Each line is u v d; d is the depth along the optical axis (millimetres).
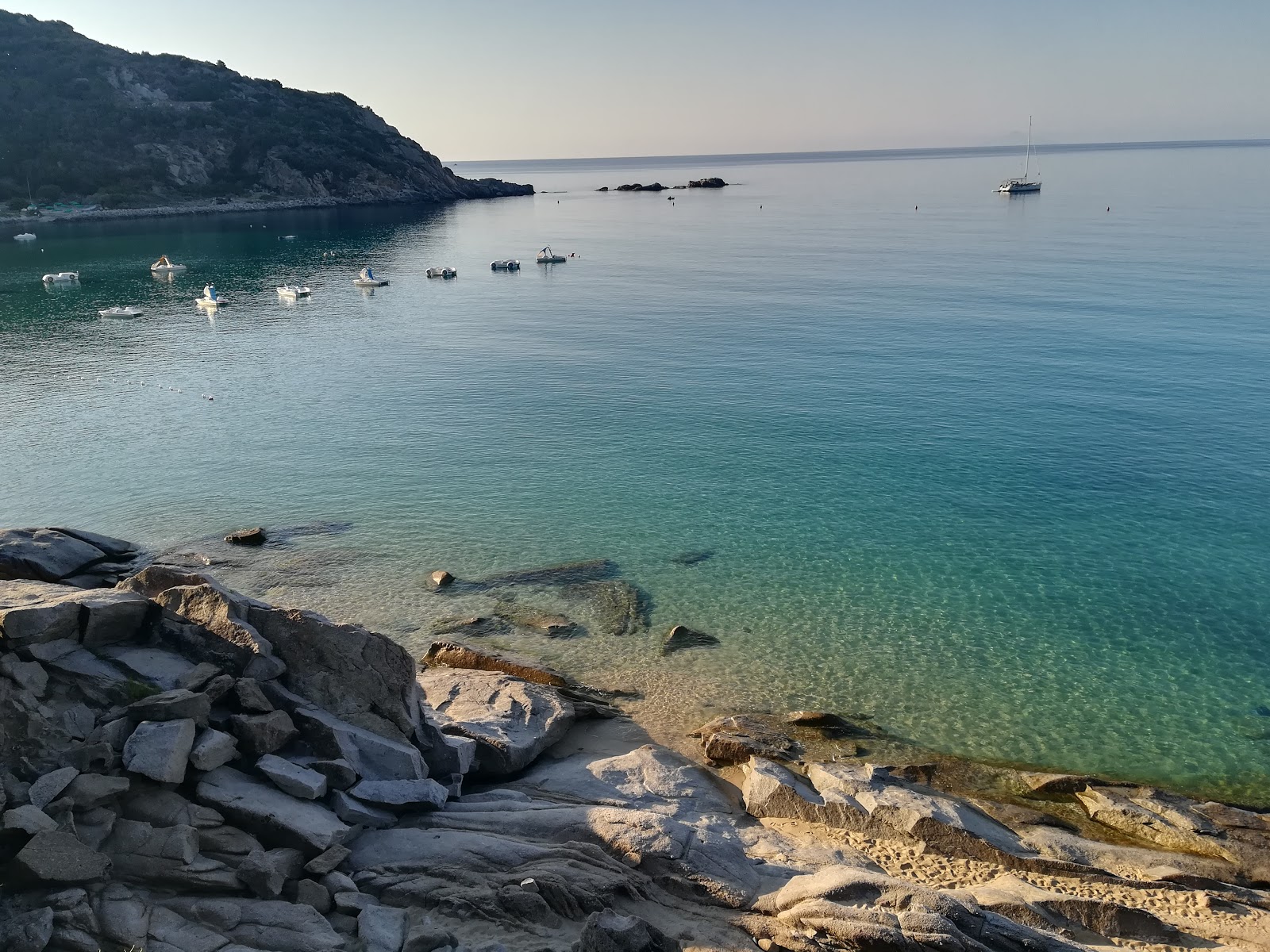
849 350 80375
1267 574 38031
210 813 16953
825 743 27219
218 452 54938
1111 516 43938
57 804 15750
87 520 44531
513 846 18688
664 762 24953
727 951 16766
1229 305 92875
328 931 15250
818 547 41344
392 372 75750
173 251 158625
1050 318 90688
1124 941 18531
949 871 20922
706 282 123812
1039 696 30094
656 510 45594
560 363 78500
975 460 51844
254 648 20812
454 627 34188
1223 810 23625
